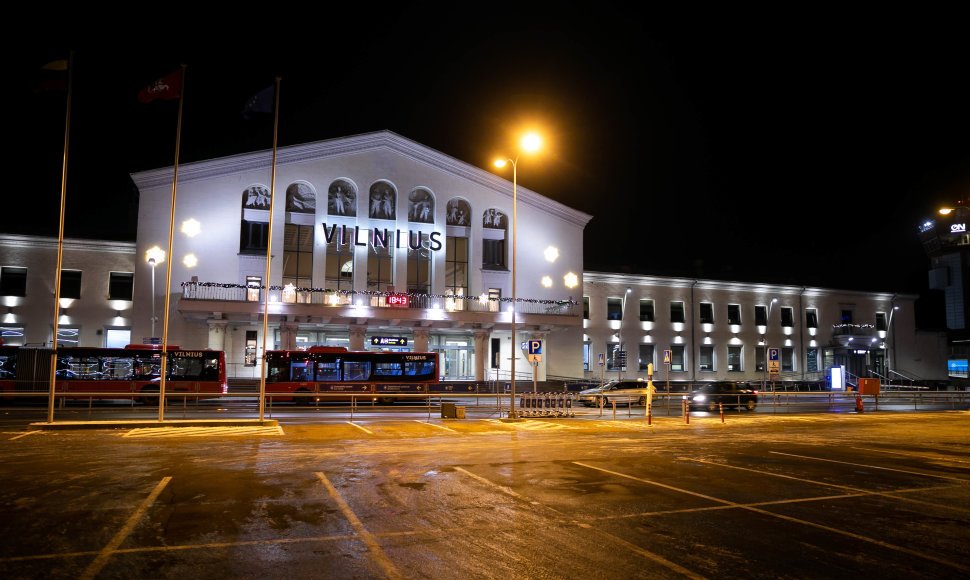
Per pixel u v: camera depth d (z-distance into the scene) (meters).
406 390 38.66
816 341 64.56
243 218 45.34
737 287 62.00
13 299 41.88
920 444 19.22
